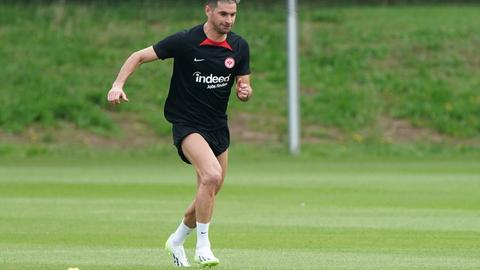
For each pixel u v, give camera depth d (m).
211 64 32.44
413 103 118.88
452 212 52.72
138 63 32.38
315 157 101.94
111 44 133.75
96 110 114.75
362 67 127.88
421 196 61.69
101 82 122.62
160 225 47.16
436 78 125.75
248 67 33.25
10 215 51.41
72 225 47.12
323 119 115.12
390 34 137.75
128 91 119.12
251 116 115.06
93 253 37.75
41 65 126.12
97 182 71.88
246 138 110.19
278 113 116.06
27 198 60.69
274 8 147.38
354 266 34.06
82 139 109.19
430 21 143.75
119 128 111.75
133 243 40.91
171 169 85.06
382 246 39.84
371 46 134.00
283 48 132.75
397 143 110.62
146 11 144.75
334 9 151.75
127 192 64.56
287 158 100.25
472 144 111.38
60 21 139.75
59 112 114.19
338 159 99.31
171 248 34.19
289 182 72.12
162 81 122.12
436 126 114.81
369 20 144.12
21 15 141.50
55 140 109.00
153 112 115.12
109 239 42.19
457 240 41.62
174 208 54.94
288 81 105.00
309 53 131.62
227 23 32.03
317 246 39.88
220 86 32.69
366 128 114.00
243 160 97.31
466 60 131.00
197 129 32.66
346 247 39.56
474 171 83.12
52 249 39.00
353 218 50.00
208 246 32.53
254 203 57.66
